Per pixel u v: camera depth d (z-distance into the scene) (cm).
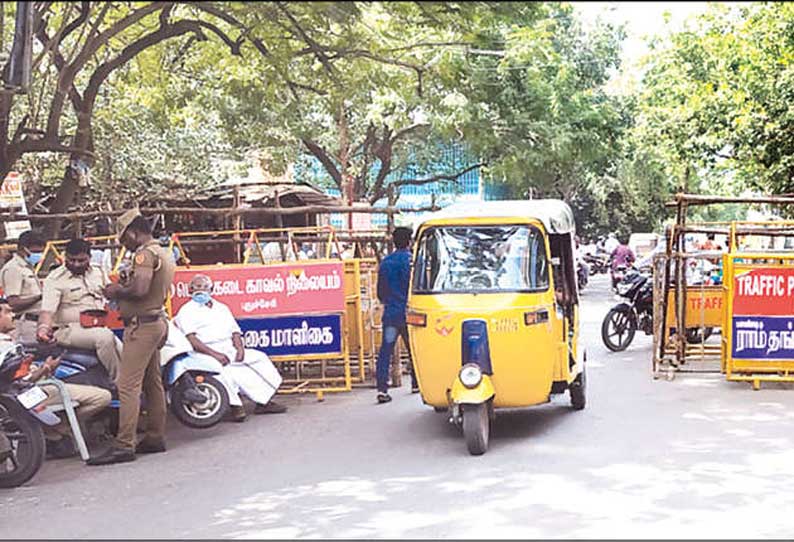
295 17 881
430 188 3656
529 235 920
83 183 1365
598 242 4419
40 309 964
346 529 633
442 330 880
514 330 871
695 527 618
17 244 1073
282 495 734
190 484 783
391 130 2767
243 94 1669
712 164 2330
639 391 1173
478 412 846
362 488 746
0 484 799
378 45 1141
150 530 652
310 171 3478
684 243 1357
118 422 930
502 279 903
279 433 983
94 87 1321
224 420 1065
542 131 2398
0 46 1085
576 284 1027
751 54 1770
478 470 793
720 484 736
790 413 1029
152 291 880
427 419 1028
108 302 1041
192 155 2323
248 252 1228
